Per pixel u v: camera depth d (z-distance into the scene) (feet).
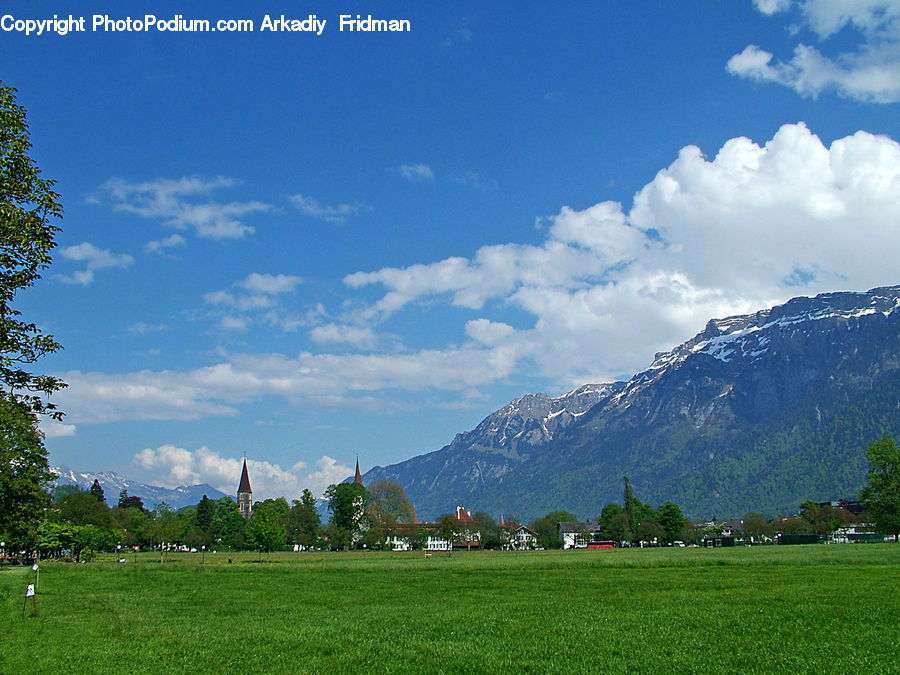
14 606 178.91
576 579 247.50
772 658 95.14
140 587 242.99
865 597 160.76
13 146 89.35
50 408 95.45
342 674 90.89
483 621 138.92
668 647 105.60
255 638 120.57
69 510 614.75
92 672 92.79
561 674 88.89
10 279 89.45
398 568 341.82
